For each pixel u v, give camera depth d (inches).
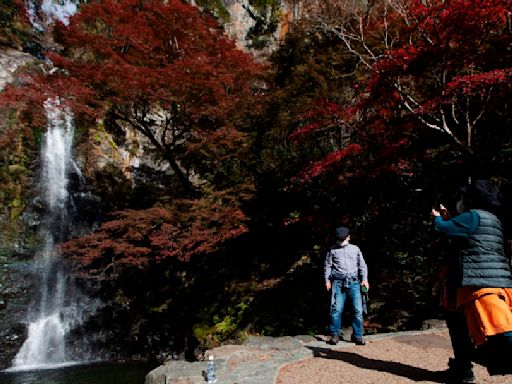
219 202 432.1
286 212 492.1
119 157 689.6
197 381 169.8
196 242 400.2
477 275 116.6
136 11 436.5
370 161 348.8
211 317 427.2
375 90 292.4
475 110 325.1
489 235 119.5
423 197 364.2
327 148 485.7
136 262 416.2
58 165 631.2
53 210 606.2
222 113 417.1
